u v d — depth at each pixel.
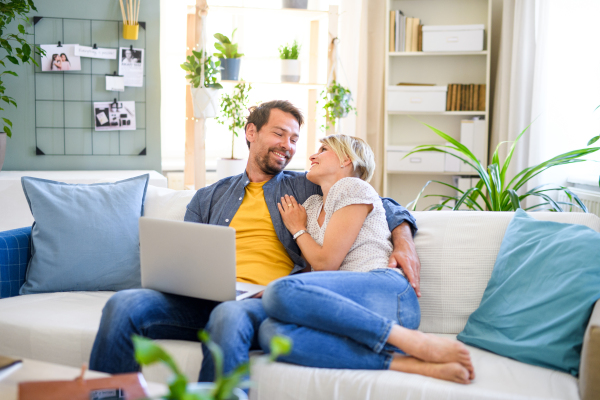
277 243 1.92
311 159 1.94
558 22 3.23
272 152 1.98
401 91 3.73
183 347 1.53
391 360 1.42
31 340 1.61
